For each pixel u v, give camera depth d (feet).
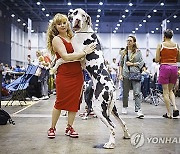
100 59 11.36
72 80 12.01
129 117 18.12
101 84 10.90
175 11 70.59
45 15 76.43
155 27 87.81
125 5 65.51
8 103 25.73
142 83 28.99
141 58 18.26
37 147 10.54
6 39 66.80
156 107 24.26
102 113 10.69
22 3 63.31
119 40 88.58
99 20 84.89
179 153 9.86
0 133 12.98
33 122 15.92
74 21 11.34
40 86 30.12
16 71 36.19
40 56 30.04
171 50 17.61
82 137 12.25
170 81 17.93
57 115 12.17
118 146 10.72
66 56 11.40
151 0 63.98
